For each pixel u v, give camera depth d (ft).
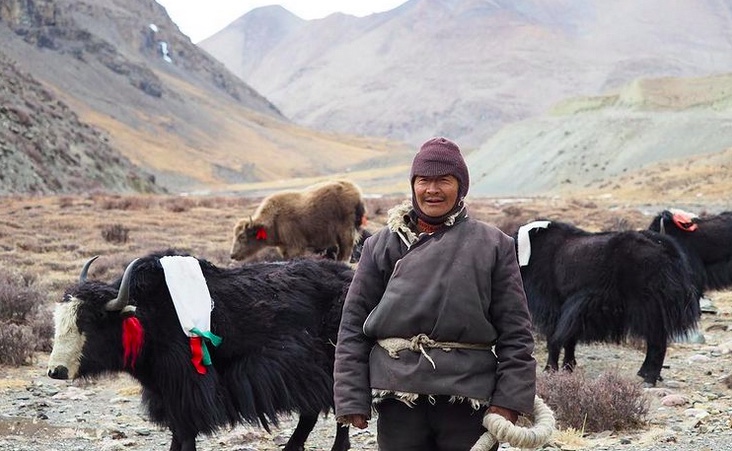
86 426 28.02
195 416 21.38
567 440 24.93
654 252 33.73
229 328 21.86
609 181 340.18
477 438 14.34
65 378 20.98
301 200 62.49
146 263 21.77
